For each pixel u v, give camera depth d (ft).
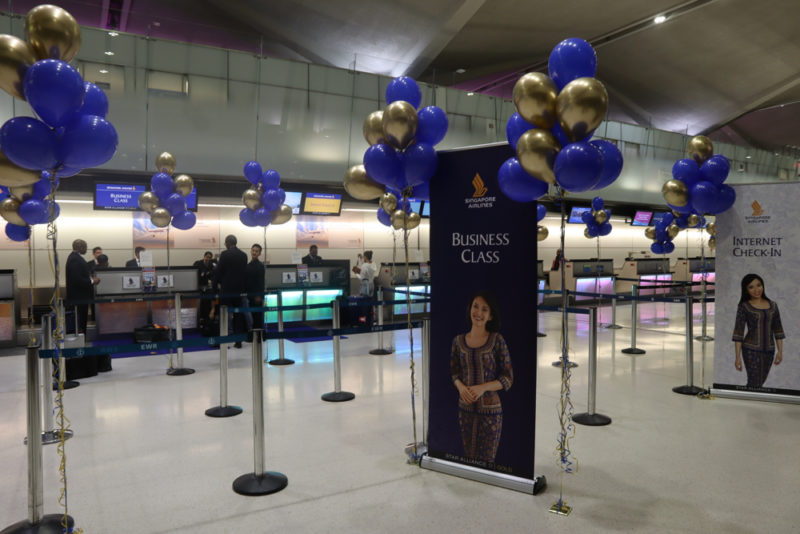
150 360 21.62
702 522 8.37
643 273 44.52
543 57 46.06
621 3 35.27
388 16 34.22
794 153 67.67
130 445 11.91
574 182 7.62
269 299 28.96
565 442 10.75
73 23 7.98
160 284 26.61
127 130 31.24
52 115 7.58
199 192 33.04
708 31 41.24
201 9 39.01
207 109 33.73
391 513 8.71
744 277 15.93
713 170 14.34
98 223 33.40
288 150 36.63
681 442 12.05
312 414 14.21
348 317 31.04
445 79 46.19
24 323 27.25
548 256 51.75
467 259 10.14
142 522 8.41
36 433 8.14
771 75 49.75
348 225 41.91
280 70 36.06
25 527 8.02
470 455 10.19
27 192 14.25
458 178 10.18
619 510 8.77
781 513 8.66
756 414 14.24
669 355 22.58
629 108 55.98
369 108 39.70
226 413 14.07
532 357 9.47
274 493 9.46
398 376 18.71
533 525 8.29
